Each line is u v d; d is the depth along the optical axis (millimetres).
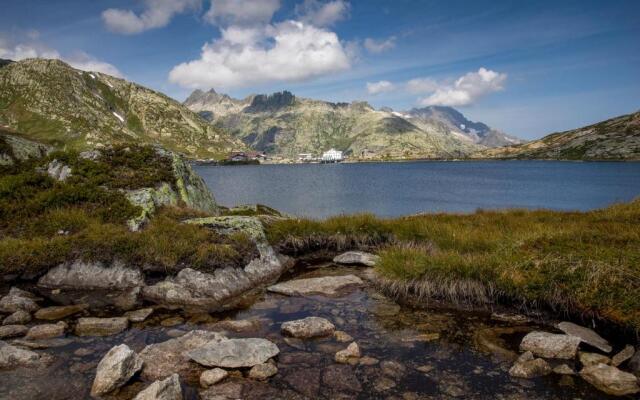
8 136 24359
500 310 11594
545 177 146000
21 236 15078
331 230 19484
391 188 105688
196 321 10852
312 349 9133
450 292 12367
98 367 7691
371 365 8414
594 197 80938
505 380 7867
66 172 19922
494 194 88625
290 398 7156
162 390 6742
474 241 16266
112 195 17922
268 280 14781
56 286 12992
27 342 9086
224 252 14250
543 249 13383
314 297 12852
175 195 21031
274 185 118812
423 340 9703
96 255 13602
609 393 7371
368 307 11969
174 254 13672
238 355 8328
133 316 10930
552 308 11211
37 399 6922
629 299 10023
